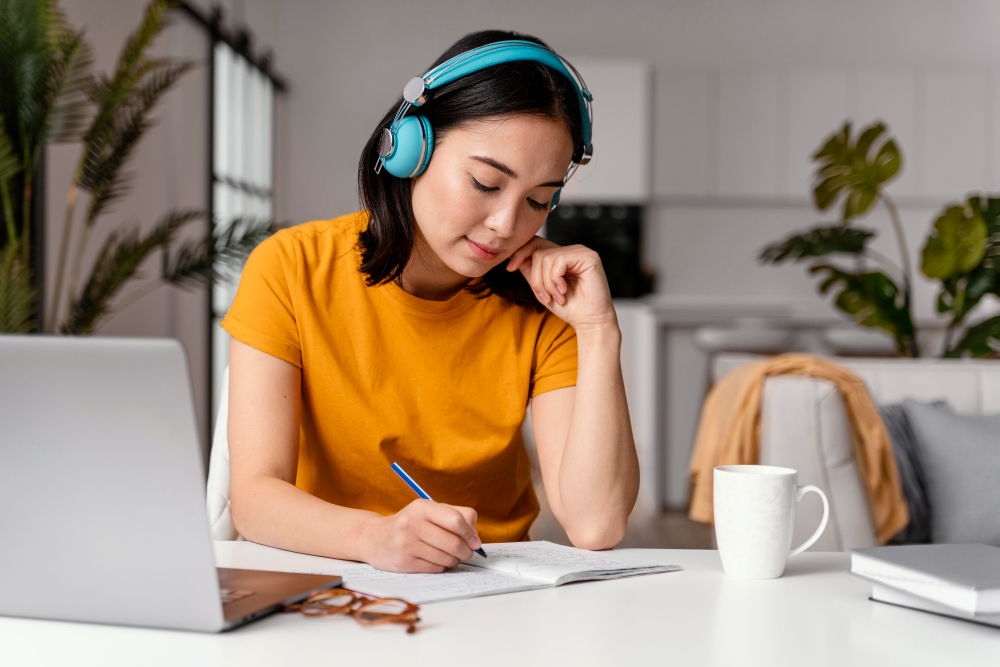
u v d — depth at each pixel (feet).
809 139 20.43
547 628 2.22
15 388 2.04
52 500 2.10
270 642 2.06
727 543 2.78
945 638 2.21
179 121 13.89
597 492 3.36
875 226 21.57
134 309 12.28
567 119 3.17
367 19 21.62
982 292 11.10
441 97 3.20
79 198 10.89
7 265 8.11
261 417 3.44
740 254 21.77
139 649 2.00
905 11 21.54
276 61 21.42
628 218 21.01
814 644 2.14
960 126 20.35
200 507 2.02
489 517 4.08
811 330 16.20
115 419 2.01
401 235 3.51
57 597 2.16
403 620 2.17
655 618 2.33
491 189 3.18
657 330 14.82
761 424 7.15
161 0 9.30
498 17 21.67
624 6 21.63
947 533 7.05
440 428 3.84
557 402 3.84
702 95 20.44
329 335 3.73
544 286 3.59
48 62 8.42
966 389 7.99
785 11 21.58
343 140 21.57
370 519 2.88
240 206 17.72
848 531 6.85
